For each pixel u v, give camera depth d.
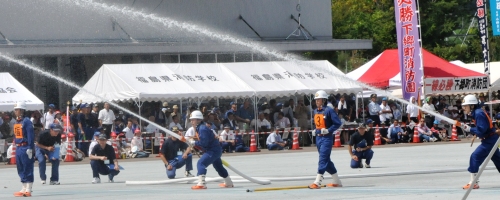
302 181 20.97
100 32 46.47
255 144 37.94
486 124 16.38
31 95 35.97
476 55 78.75
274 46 50.62
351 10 79.50
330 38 56.12
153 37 48.25
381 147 38.56
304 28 53.69
